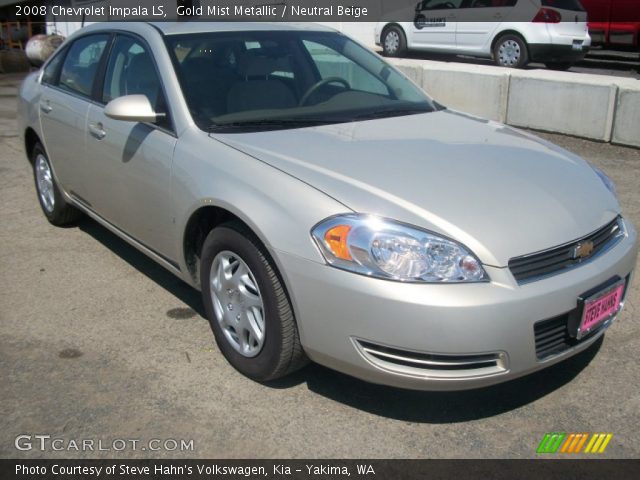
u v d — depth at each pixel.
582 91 7.59
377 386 3.06
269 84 3.72
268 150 3.05
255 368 2.99
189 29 3.90
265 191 2.79
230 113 3.45
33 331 3.58
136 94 3.67
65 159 4.55
